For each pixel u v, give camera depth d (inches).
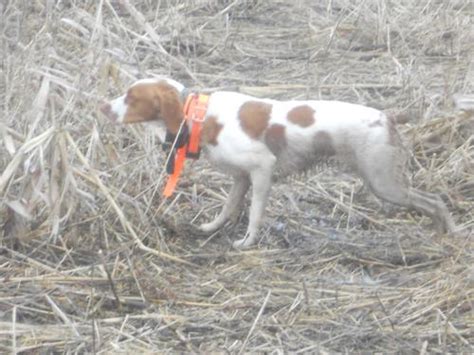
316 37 402.0
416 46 395.2
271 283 245.0
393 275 250.5
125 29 308.5
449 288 238.7
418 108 334.0
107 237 260.7
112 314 232.2
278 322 227.6
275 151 255.3
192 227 269.4
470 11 423.5
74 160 274.1
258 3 433.4
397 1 422.9
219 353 216.2
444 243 261.7
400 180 256.8
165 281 243.9
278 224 272.2
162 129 263.4
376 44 397.7
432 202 262.2
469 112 319.9
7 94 271.1
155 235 262.8
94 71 278.8
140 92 252.8
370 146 251.8
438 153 311.3
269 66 378.9
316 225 275.7
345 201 287.4
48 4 286.5
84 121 278.5
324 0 438.0
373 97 351.9
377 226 275.9
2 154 264.2
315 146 253.9
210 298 239.0
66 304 234.5
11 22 312.8
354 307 234.1
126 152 294.5
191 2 424.5
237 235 269.6
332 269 253.4
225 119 253.3
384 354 216.7
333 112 252.8
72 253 256.1
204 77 362.3
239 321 228.2
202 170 296.2
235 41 398.0
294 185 291.9
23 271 248.1
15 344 216.2
